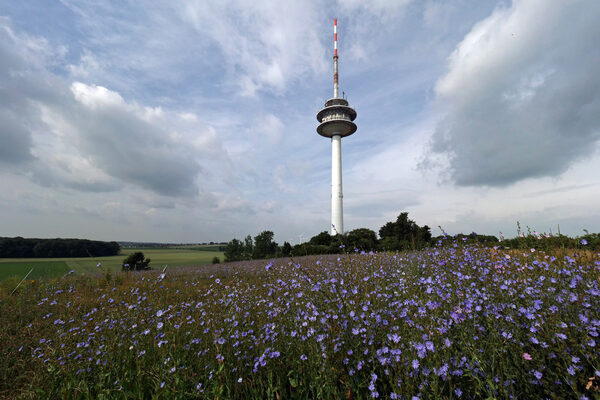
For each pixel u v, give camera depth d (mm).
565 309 2709
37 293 7555
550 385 1983
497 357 2180
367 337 2619
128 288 7238
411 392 1936
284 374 2539
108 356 2996
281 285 4719
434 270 4738
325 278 4281
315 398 2225
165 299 5590
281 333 3133
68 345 3504
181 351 2902
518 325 2395
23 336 4328
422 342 2312
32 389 2742
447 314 2684
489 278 3754
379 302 3420
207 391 2236
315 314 2854
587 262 3584
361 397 2096
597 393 1794
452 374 2014
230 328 3195
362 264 5715
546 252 4484
